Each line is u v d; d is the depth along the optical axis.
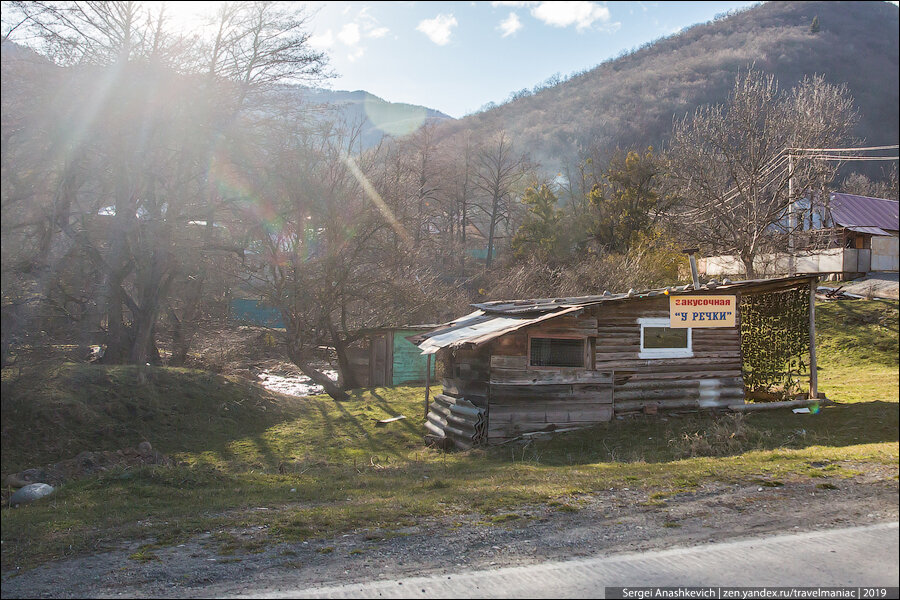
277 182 21.91
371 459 15.23
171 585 5.16
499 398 15.24
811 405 16.97
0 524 7.24
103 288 18.20
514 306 19.69
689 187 37.16
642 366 16.53
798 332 18.28
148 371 19.78
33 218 10.42
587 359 16.02
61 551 6.11
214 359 28.89
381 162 29.48
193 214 20.42
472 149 67.75
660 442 14.03
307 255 25.95
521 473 10.95
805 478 8.64
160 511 7.96
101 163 14.34
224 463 14.61
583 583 5.12
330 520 7.10
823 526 6.51
